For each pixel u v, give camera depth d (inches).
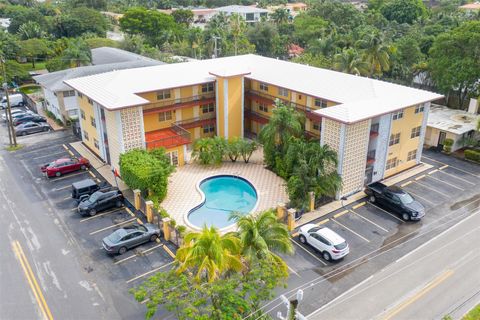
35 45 3462.1
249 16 5762.8
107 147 1681.8
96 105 1625.2
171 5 6850.4
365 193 1461.6
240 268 818.8
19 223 1299.2
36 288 1017.5
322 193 1369.3
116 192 1386.6
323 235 1139.9
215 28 3786.9
